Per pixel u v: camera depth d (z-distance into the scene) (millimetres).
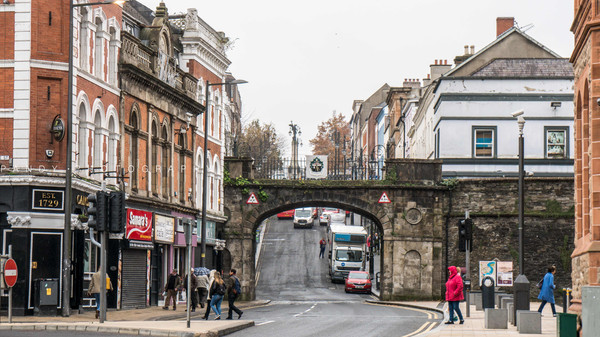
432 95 71250
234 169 59312
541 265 54406
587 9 26141
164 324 28797
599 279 24578
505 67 64000
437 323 33594
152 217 44938
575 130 29391
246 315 38812
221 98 61031
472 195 56188
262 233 105625
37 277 34125
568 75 63219
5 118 34375
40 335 24000
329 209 121500
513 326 30328
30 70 34469
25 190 34000
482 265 49844
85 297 37344
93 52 38406
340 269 76375
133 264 42594
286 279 77312
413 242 56906
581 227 28828
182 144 52062
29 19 34562
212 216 56438
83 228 36062
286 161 65062
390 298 56688
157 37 47062
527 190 55000
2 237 34188
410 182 57156
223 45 61344
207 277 42031
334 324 32344
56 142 34938
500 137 62812
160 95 47312
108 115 39844
